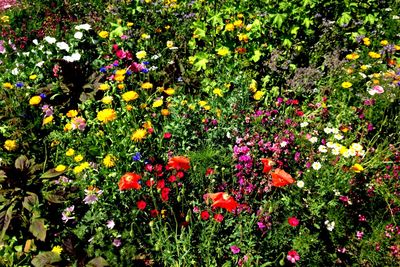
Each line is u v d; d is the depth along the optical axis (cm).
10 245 322
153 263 297
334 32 516
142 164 348
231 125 396
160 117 422
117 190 322
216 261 296
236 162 362
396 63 516
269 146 365
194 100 446
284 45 486
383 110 417
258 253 297
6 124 434
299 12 481
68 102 464
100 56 527
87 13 724
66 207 338
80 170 332
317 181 336
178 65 513
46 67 512
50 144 409
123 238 307
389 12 592
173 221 318
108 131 374
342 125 407
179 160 279
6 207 322
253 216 300
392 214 333
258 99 434
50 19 699
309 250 303
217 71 488
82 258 288
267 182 339
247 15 497
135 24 604
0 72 545
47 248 324
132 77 467
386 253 315
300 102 466
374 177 362
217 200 242
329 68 485
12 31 666
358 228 333
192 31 596
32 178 328
